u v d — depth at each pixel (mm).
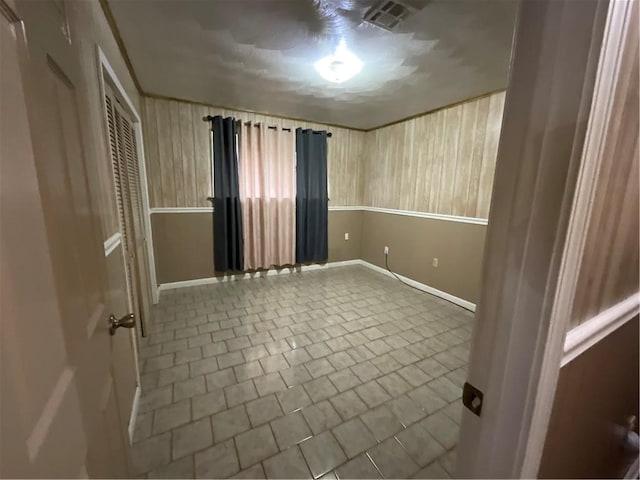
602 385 750
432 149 3408
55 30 571
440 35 1787
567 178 382
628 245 673
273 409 1616
